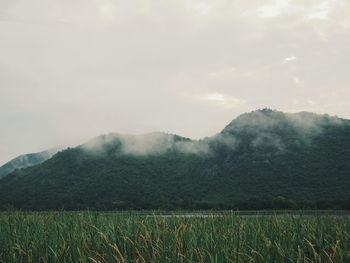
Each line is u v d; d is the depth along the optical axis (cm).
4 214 1312
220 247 743
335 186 12400
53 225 1059
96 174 16488
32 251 844
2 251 891
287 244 823
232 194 13325
